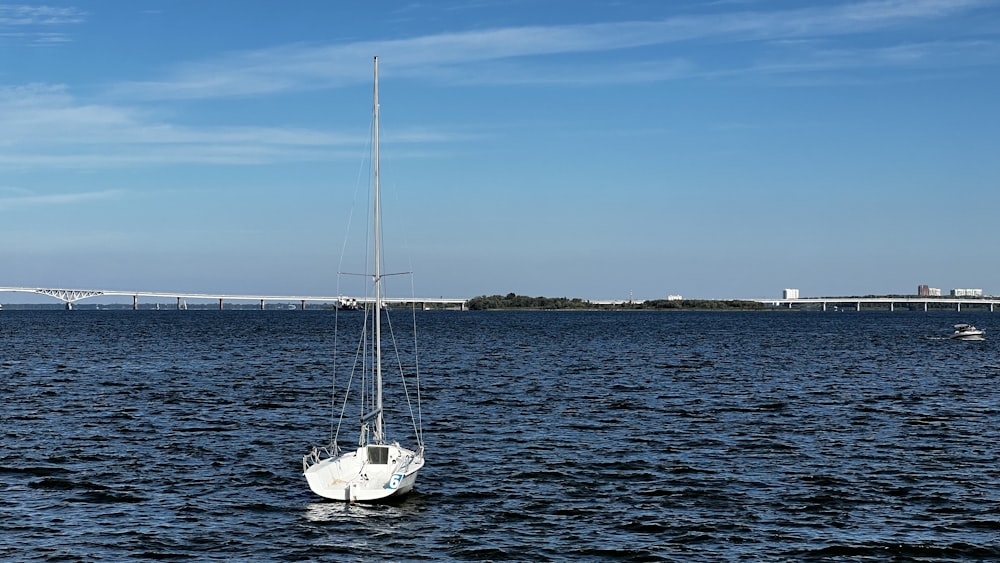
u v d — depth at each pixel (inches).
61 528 1772.9
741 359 5600.4
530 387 3944.4
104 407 3260.3
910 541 1720.0
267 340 7642.7
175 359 5433.1
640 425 2915.8
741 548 1686.8
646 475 2212.1
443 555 1644.9
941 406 3351.4
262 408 3275.1
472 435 2736.2
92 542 1695.4
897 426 2891.2
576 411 3213.6
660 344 7273.6
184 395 3614.7
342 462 2015.3
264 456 2421.3
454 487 2080.5
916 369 4886.8
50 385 3941.9
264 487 2078.0
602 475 2212.1
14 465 2283.5
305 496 2000.5
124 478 2159.2
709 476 2204.7
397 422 2977.4
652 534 1761.8
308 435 2748.5
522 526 1804.9
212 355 5777.6
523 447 2544.3
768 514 1889.8
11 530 1756.9
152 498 1983.3
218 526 1790.1
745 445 2578.7
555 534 1758.1
